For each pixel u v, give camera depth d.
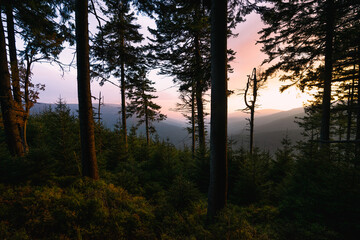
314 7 8.77
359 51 7.45
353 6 7.59
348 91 14.17
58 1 8.07
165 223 4.66
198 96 11.35
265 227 4.62
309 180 5.41
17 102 8.33
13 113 7.57
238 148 9.47
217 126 4.89
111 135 13.35
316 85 11.14
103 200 4.77
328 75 9.49
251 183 6.97
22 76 8.69
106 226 4.01
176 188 5.81
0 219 3.57
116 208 4.74
